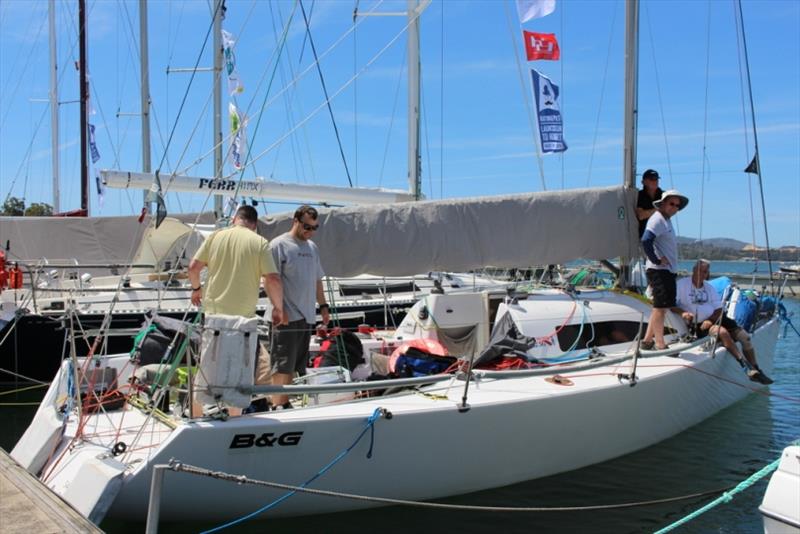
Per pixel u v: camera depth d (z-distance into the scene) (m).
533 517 4.44
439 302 5.91
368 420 3.92
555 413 4.56
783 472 3.13
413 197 8.98
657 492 4.84
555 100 8.35
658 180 6.29
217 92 12.43
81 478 3.48
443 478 4.25
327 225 5.39
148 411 4.21
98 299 8.66
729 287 7.42
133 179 8.01
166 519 3.66
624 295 6.32
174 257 9.84
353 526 4.08
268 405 4.41
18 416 7.25
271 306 4.60
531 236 5.88
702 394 5.82
